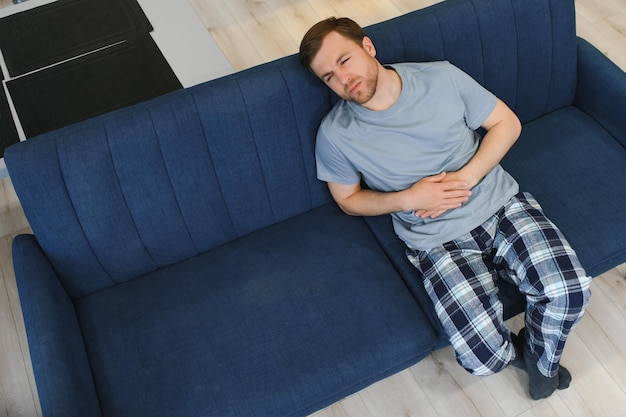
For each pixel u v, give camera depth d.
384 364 1.47
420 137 1.51
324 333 1.50
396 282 1.59
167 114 1.48
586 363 1.78
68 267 1.57
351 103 1.51
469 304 1.44
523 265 1.47
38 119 1.66
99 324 1.57
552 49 1.77
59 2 2.04
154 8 1.97
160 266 1.69
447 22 1.65
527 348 1.62
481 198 1.54
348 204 1.62
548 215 1.64
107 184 1.49
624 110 1.75
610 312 1.87
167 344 1.51
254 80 1.53
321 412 1.76
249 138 1.56
